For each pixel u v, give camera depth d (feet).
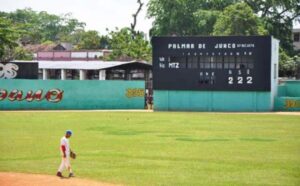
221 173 100.27
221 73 253.03
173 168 105.09
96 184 89.81
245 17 396.57
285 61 409.28
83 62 347.97
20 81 260.62
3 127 178.50
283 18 482.28
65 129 173.58
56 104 264.52
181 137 154.40
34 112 244.63
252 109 252.62
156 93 259.80
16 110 256.93
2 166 106.32
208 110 255.50
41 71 349.61
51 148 131.03
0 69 282.77
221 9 488.44
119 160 114.11
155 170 102.83
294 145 138.00
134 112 248.73
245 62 250.57
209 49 252.62
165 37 256.32
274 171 102.27
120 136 156.25
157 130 172.35
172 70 257.34
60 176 95.30
